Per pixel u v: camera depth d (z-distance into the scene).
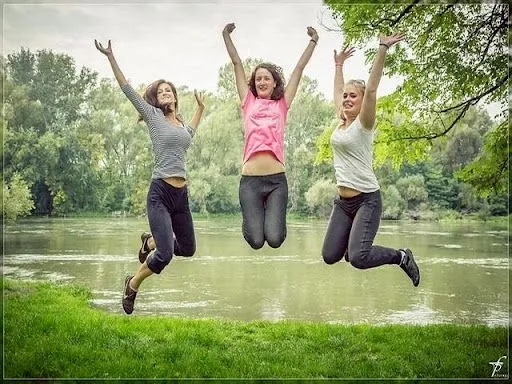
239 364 4.16
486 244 10.22
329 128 6.07
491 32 5.58
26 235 12.80
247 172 3.50
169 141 3.53
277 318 6.67
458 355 4.50
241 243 12.08
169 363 4.16
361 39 5.37
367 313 6.95
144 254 3.81
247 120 3.58
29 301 6.64
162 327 5.34
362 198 3.46
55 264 9.76
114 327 5.19
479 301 7.46
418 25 5.60
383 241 10.40
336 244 3.55
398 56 5.89
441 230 10.55
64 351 4.27
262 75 3.61
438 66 5.79
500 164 5.89
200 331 5.19
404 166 10.62
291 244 11.20
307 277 9.17
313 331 5.39
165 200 3.52
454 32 5.71
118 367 3.95
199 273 9.37
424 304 7.36
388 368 4.14
